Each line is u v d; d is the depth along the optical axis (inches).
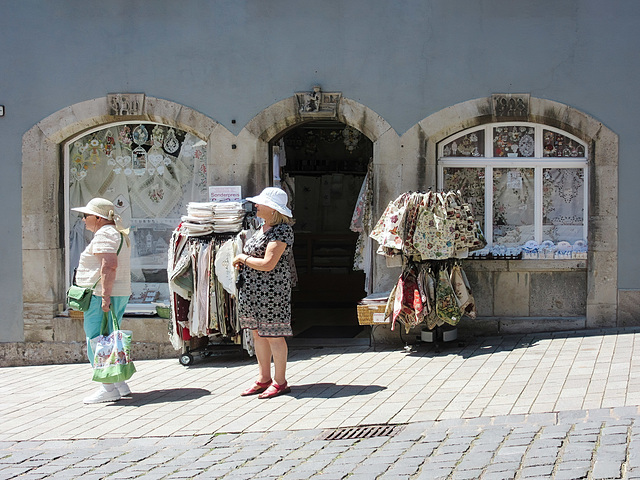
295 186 479.5
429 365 273.7
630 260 310.7
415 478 167.3
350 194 480.1
